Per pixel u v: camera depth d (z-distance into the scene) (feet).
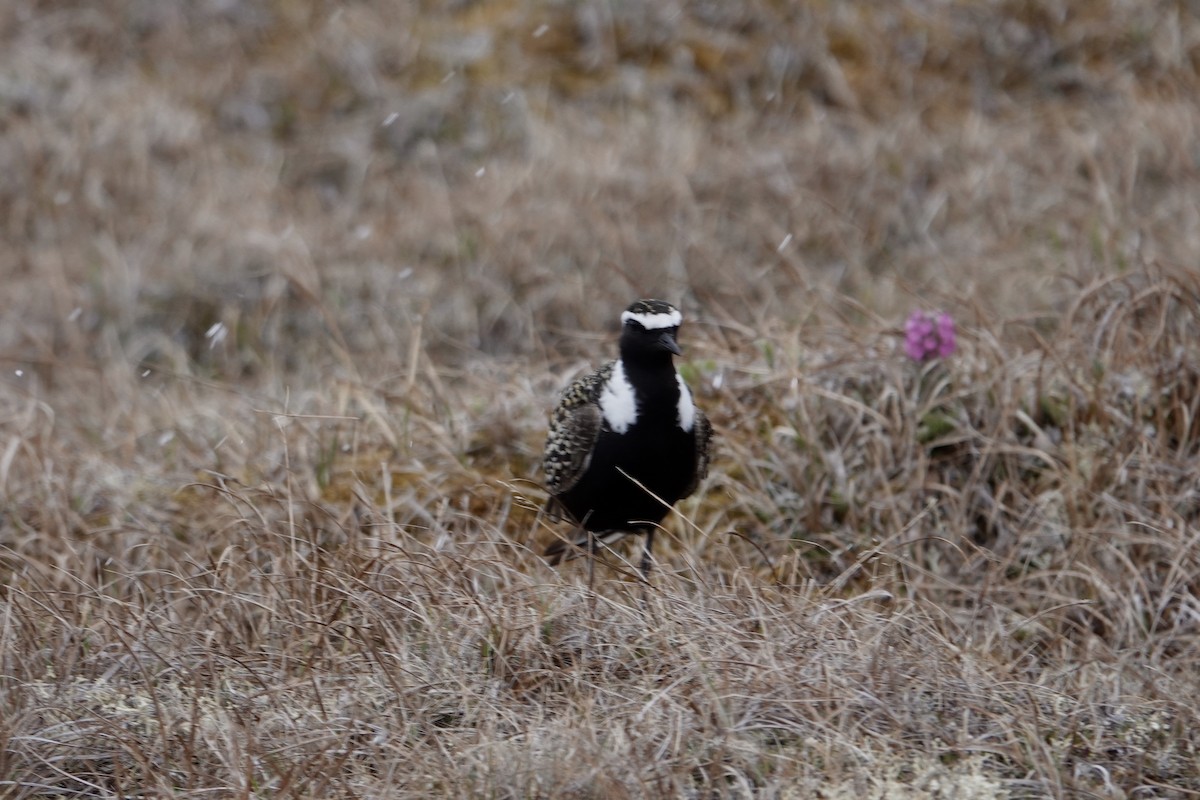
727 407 38.88
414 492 36.35
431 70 66.33
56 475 37.52
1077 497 34.40
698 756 23.66
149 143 62.03
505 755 23.50
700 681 25.26
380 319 50.96
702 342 42.01
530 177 57.82
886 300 49.03
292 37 69.46
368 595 28.12
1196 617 30.35
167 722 25.36
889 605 30.48
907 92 62.59
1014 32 65.05
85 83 64.59
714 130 61.77
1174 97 59.52
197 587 29.63
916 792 22.98
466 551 30.60
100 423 43.68
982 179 55.36
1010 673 27.27
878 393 37.68
